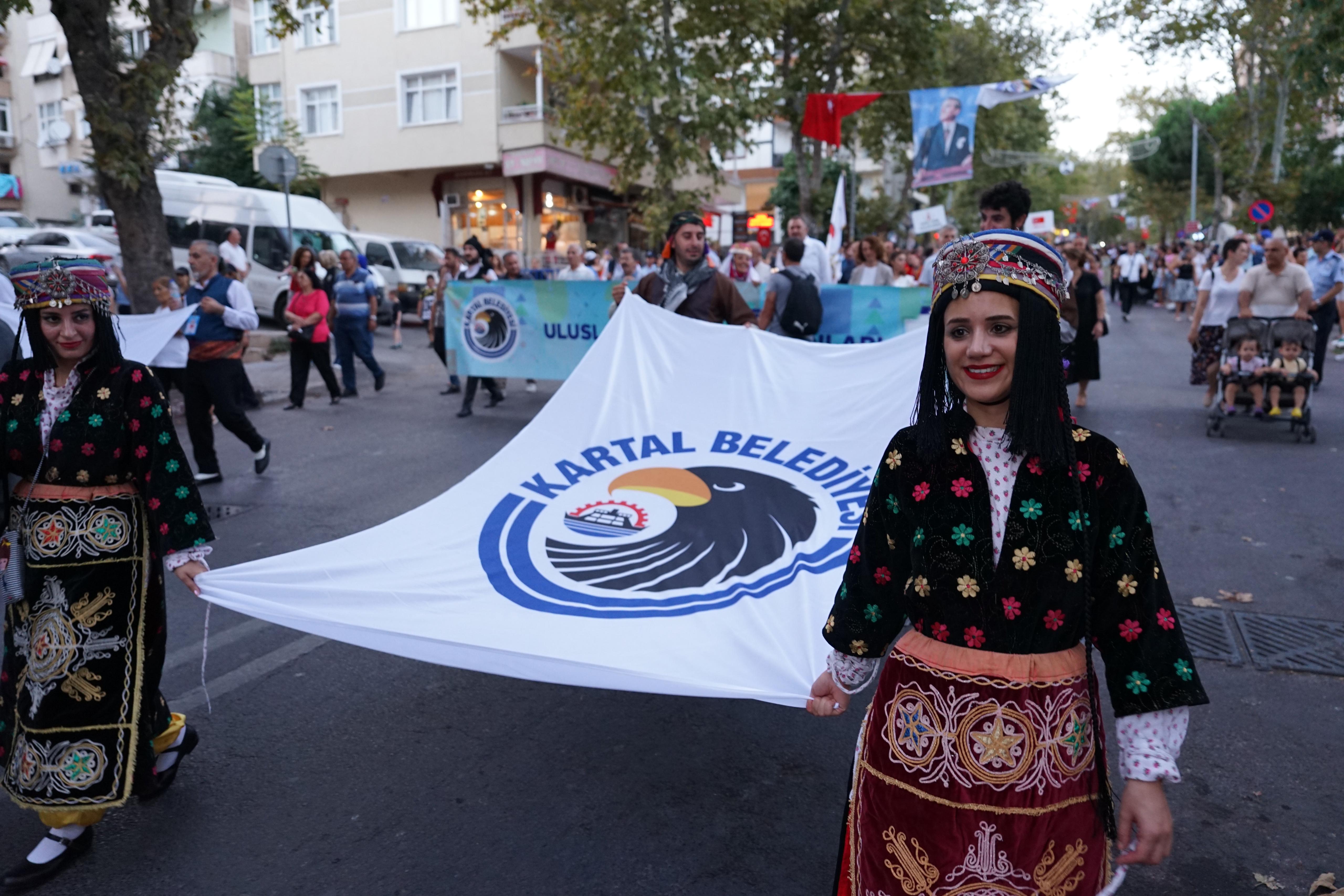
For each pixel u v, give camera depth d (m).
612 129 19.34
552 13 18.67
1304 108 25.34
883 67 24.00
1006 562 1.66
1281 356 8.64
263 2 31.44
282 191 28.97
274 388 12.47
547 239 30.55
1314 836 3.10
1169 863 2.97
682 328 4.61
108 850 3.04
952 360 1.70
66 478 2.79
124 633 2.84
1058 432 1.62
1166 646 1.65
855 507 3.65
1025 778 1.65
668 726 3.84
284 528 6.53
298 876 2.91
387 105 30.12
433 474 7.98
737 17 20.06
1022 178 39.75
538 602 3.17
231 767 3.54
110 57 10.89
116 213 11.39
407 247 23.09
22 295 2.75
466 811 3.26
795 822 3.19
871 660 1.93
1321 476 7.47
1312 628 4.68
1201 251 28.73
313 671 4.36
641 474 4.03
